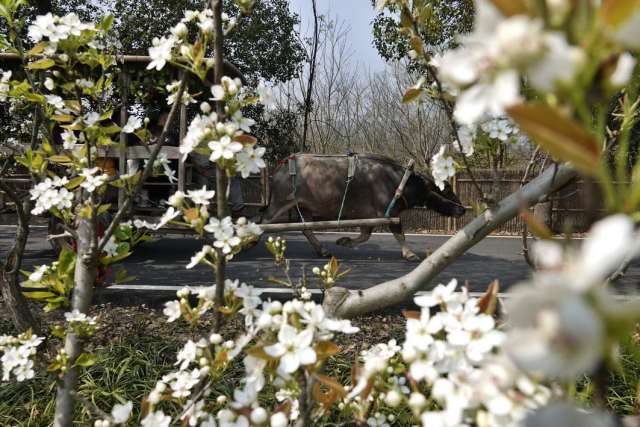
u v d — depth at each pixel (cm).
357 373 118
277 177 825
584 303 41
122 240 214
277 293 589
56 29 191
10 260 289
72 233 206
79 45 199
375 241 1145
